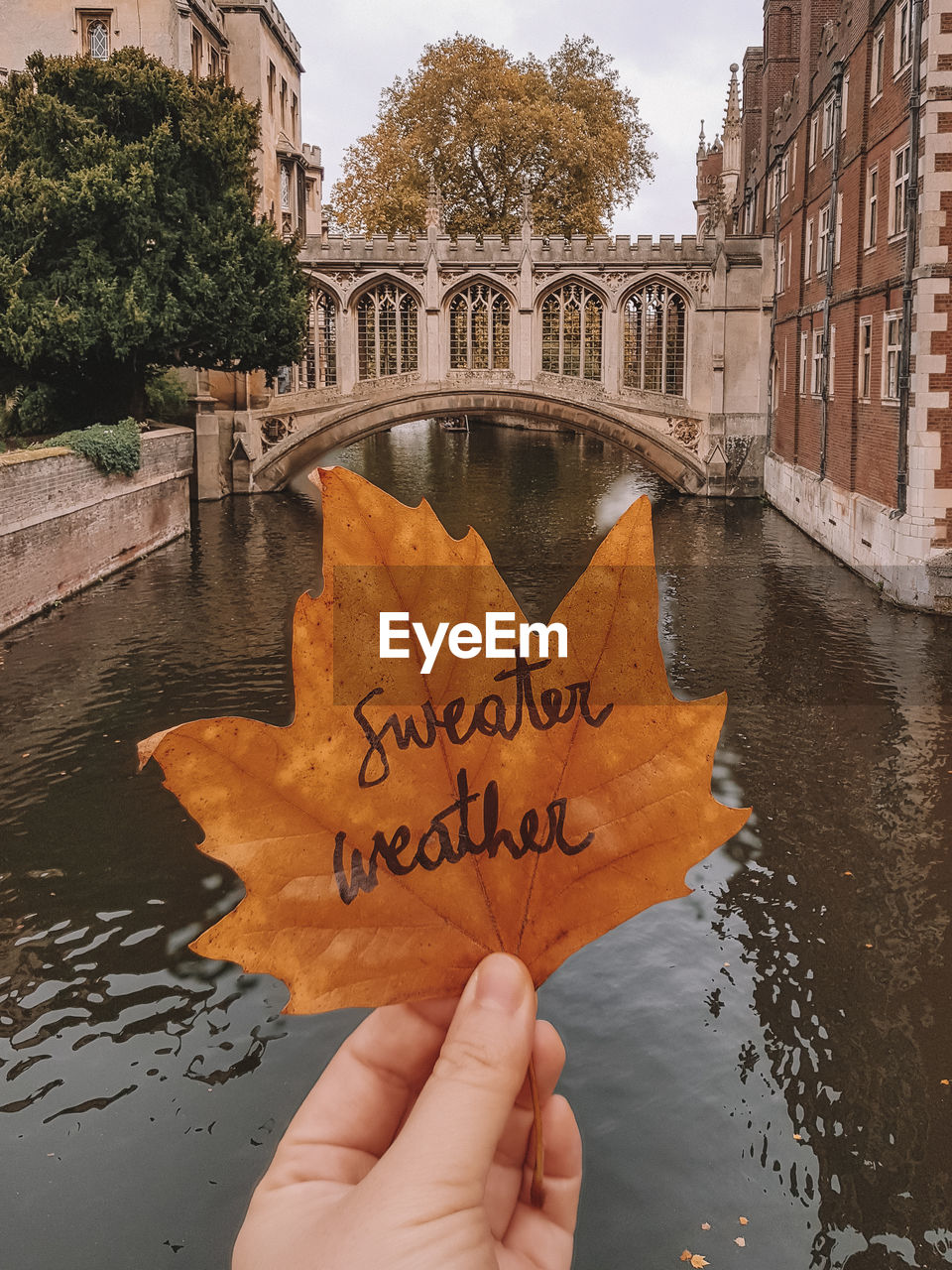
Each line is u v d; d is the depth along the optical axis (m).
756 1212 7.18
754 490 43.19
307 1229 0.95
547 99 57.78
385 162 58.25
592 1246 6.88
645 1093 8.31
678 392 44.34
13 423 31.30
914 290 22.28
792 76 45.34
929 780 14.09
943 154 21.23
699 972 9.91
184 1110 8.17
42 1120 8.10
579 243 43.28
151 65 30.45
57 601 23.97
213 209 31.95
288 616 22.77
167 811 13.20
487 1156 0.90
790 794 13.69
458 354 45.22
